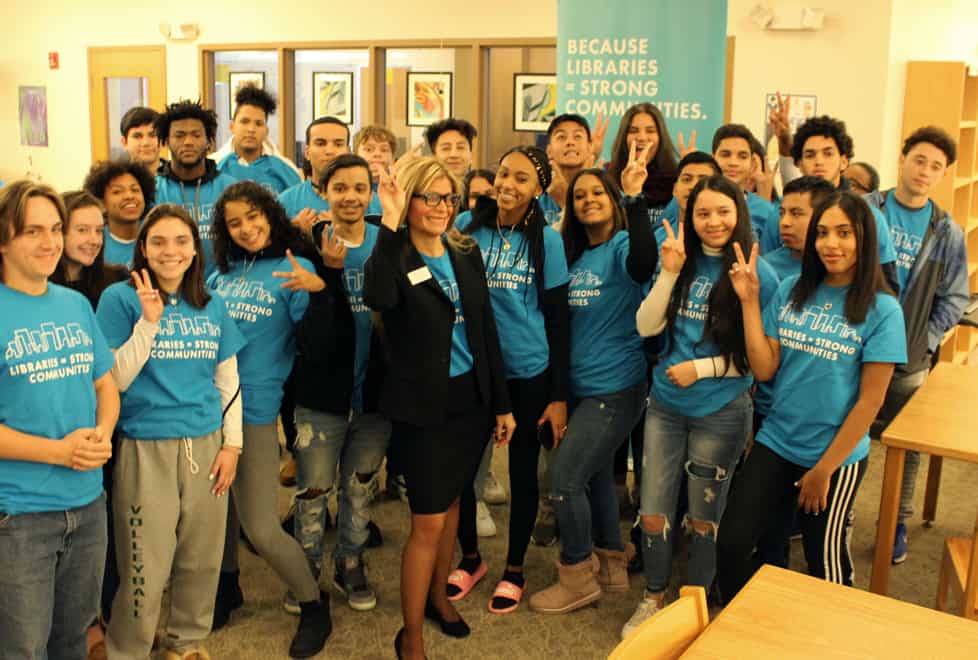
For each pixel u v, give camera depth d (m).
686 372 2.78
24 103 8.88
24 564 2.06
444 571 3.04
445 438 2.73
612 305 3.06
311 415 2.95
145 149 4.34
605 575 3.35
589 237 3.16
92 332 2.27
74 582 2.21
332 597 3.31
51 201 2.07
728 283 2.72
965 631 1.73
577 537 3.17
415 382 2.66
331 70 7.28
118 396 2.35
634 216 3.00
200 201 3.89
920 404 3.07
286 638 3.04
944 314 3.64
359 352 3.04
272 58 7.47
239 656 2.93
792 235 3.12
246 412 2.81
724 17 4.00
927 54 6.25
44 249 2.06
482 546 3.74
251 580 3.45
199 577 2.69
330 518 3.88
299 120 7.53
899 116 5.67
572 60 4.21
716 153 3.65
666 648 1.66
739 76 5.72
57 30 8.54
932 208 3.65
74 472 2.14
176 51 7.89
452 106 6.84
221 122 7.84
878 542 2.83
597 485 3.29
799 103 5.56
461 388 2.74
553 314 3.06
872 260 2.45
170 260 2.46
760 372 2.66
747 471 2.65
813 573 2.63
